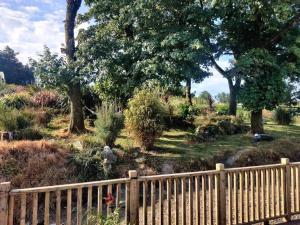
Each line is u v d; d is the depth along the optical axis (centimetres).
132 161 1024
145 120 1102
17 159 914
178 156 1096
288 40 1408
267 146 1288
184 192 600
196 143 1280
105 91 1459
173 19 1397
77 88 1280
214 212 700
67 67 1252
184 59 1247
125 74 1380
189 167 1055
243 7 1345
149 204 859
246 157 1179
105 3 1488
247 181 664
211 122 1491
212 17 1367
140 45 1355
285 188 710
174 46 1298
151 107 1120
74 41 1341
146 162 1027
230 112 1705
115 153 1029
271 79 1336
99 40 1343
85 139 1085
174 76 1308
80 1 1351
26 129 1154
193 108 1625
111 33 1507
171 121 1451
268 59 1319
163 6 1348
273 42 1453
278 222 709
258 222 670
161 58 1314
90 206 516
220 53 1443
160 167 1021
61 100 1627
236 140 1359
